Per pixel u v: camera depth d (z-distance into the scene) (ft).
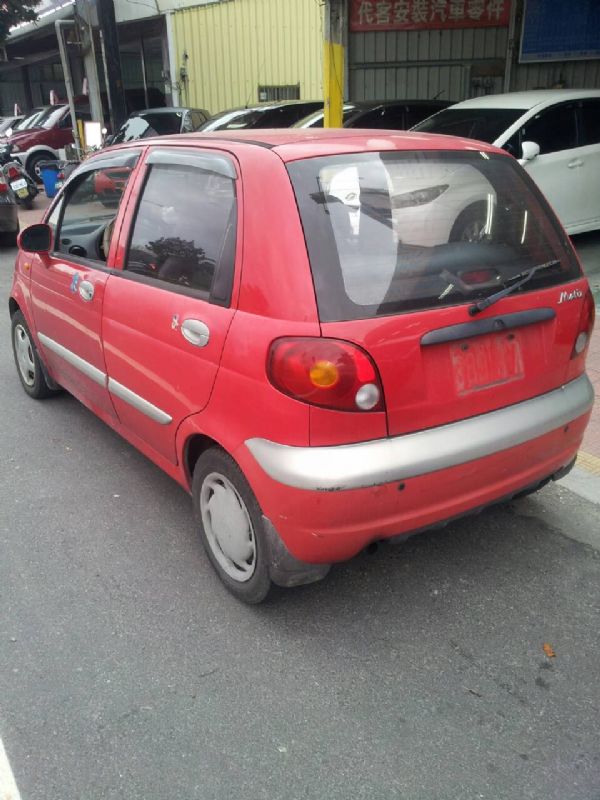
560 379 9.68
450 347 8.43
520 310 8.95
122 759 7.52
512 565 10.62
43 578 10.56
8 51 95.76
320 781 7.23
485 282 8.79
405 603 9.86
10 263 35.32
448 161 9.59
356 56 44.37
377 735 7.77
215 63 58.80
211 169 9.64
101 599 10.07
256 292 8.36
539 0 41.09
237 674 8.67
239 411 8.60
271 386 8.05
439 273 8.53
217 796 7.09
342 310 7.87
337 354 7.70
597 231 31.48
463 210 9.19
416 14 42.96
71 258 13.44
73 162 52.08
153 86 75.72
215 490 9.79
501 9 41.98
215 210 9.38
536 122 26.58
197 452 10.35
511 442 8.86
